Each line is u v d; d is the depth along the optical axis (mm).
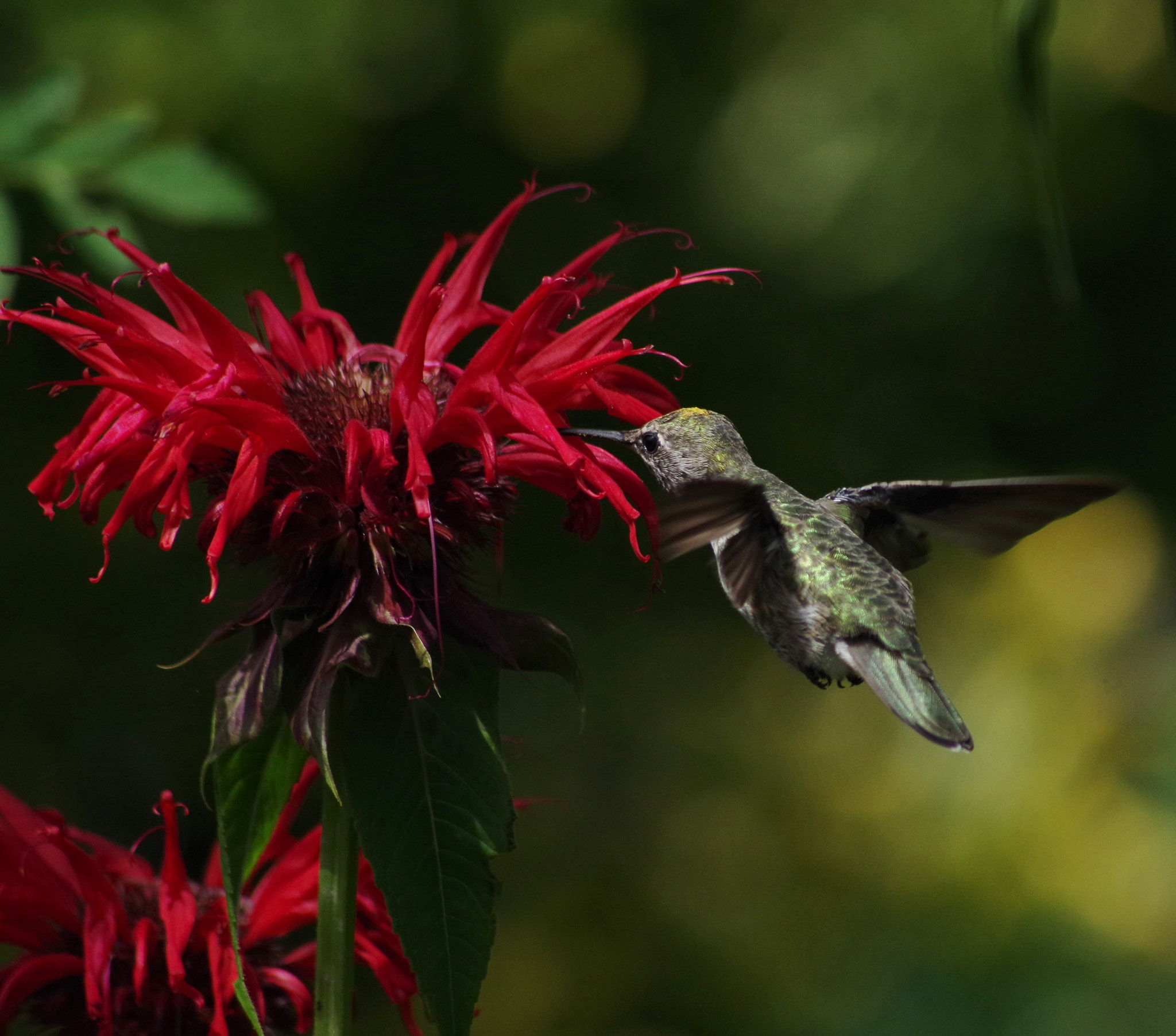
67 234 5395
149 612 11102
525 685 13789
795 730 12891
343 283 13883
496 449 4703
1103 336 15773
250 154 13359
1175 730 10727
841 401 14906
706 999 12016
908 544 6426
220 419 4355
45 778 11031
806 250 14461
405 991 4992
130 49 12711
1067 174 15180
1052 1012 9906
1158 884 10164
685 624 14406
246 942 5039
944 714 5578
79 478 4324
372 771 4316
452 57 14680
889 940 10859
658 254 14836
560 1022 12266
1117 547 12117
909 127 14281
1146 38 14961
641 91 15094
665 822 13102
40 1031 4926
